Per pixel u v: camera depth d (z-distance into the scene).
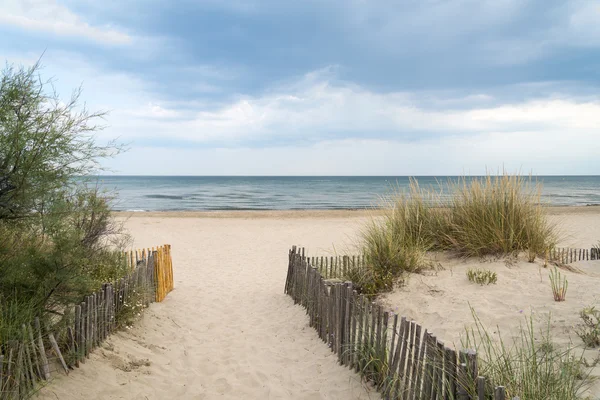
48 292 4.28
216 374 4.87
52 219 4.13
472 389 2.96
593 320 4.64
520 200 7.94
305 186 95.06
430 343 3.42
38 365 3.73
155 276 7.55
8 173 3.88
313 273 6.42
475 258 7.73
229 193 65.69
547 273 6.73
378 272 7.05
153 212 30.02
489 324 5.15
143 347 5.34
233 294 8.52
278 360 5.25
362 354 4.39
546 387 3.04
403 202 8.79
